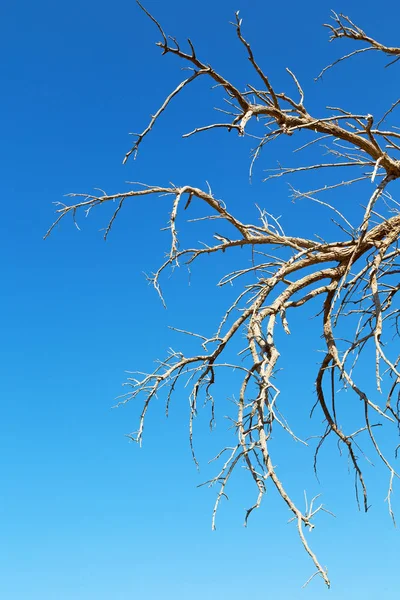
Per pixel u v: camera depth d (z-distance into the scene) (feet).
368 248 24.95
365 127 23.13
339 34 24.73
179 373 24.04
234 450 21.62
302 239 25.73
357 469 24.98
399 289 23.80
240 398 23.71
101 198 22.84
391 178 23.72
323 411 26.16
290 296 24.66
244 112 22.40
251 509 20.95
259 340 23.48
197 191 23.12
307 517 20.44
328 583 19.24
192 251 24.11
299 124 23.71
